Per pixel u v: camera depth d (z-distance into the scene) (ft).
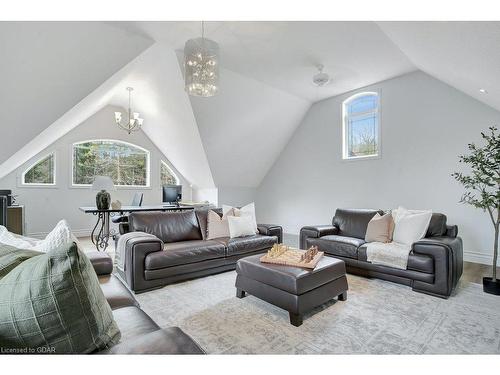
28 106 10.05
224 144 18.01
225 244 11.09
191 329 6.66
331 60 12.62
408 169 14.38
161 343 3.15
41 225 18.02
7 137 10.78
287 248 9.77
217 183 21.07
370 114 16.21
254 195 23.52
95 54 9.97
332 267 7.92
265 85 15.51
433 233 10.26
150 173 22.79
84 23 8.82
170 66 13.10
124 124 21.47
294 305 6.83
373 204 15.81
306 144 19.40
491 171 10.19
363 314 7.41
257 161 20.80
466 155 12.50
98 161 20.57
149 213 11.41
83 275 2.85
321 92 16.81
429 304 8.05
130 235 9.93
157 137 21.44
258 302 8.25
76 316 2.76
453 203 12.96
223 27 9.96
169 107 16.61
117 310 4.57
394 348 5.80
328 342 6.06
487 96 10.42
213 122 16.17
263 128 18.33
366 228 12.05
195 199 24.32
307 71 13.82
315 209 18.95
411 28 7.47
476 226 12.39
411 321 7.00
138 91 16.98
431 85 13.56
